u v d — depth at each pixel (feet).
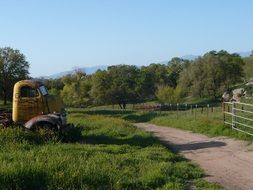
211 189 35.76
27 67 242.37
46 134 57.62
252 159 50.67
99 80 337.11
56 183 31.42
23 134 54.75
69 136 61.16
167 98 311.27
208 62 334.03
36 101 65.10
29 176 31.48
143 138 69.62
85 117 120.98
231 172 43.93
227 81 331.36
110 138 69.31
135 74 377.09
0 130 54.95
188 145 64.80
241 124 70.44
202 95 331.77
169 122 110.42
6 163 35.01
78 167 35.47
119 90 333.01
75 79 387.14
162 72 427.74
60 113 65.72
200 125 84.28
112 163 41.91
